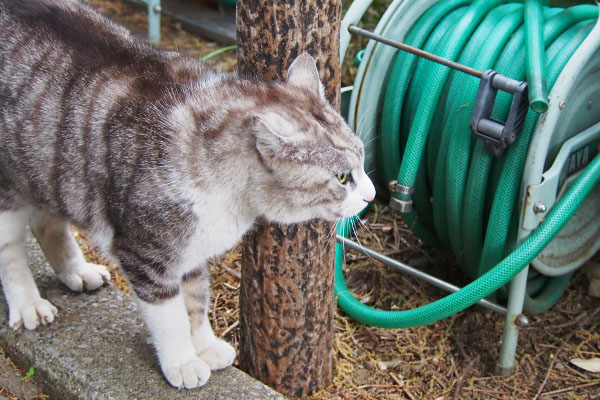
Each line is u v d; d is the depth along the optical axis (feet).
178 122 1.87
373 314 2.56
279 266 2.16
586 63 2.21
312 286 2.21
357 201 1.94
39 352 2.27
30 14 2.11
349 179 1.91
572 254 2.63
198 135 1.85
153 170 1.85
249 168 1.85
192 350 2.17
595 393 2.51
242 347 2.40
